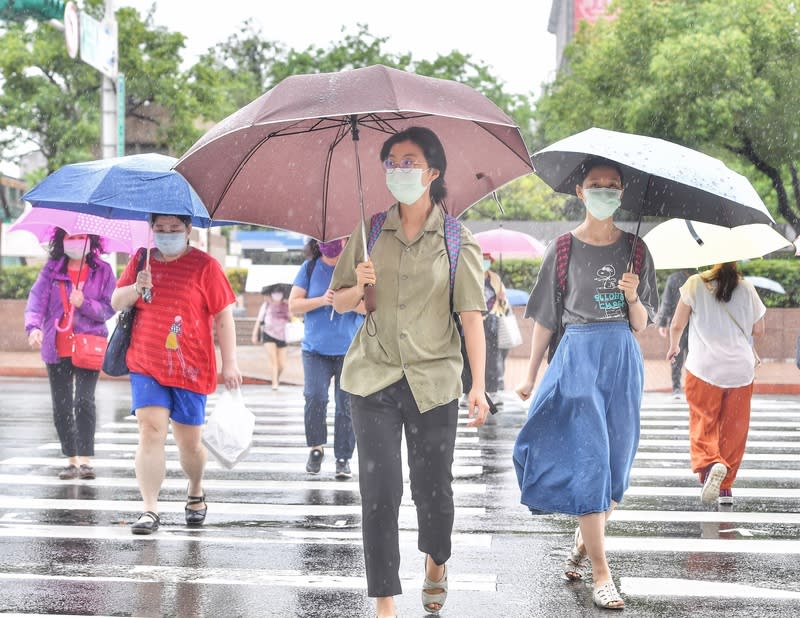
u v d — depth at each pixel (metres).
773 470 10.20
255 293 33.41
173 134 38.81
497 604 5.57
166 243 6.89
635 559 6.60
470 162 5.29
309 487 8.97
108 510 8.01
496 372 15.42
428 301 4.95
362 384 4.93
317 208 5.66
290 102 4.72
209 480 9.31
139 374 7.04
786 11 30.03
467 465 10.30
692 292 8.18
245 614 5.36
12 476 9.52
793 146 29.73
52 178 7.09
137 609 5.45
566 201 41.66
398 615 5.36
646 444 12.09
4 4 18.02
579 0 65.19
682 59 29.56
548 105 38.50
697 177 5.35
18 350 24.98
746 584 6.00
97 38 20.25
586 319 5.61
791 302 23.53
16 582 5.97
